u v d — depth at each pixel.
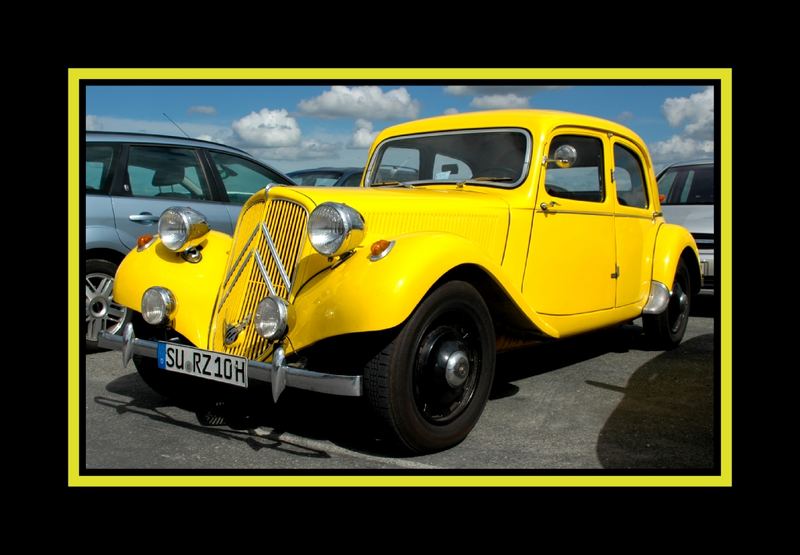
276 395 2.90
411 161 4.55
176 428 3.53
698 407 3.90
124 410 3.82
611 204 4.58
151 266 3.66
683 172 8.35
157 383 3.89
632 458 3.12
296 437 3.41
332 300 2.94
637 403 3.98
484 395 3.34
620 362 5.03
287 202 3.29
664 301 5.04
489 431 3.50
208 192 5.67
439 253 3.01
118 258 5.13
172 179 5.49
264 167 6.23
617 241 4.66
